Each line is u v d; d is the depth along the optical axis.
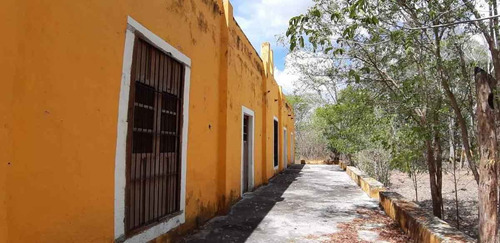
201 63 6.09
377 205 8.60
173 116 5.06
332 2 5.06
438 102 6.81
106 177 3.39
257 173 11.88
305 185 12.70
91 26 3.17
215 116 7.07
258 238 5.51
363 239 5.56
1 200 2.26
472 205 11.62
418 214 5.71
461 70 6.73
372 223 6.68
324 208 8.15
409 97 6.85
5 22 2.29
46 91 2.66
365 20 4.18
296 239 5.49
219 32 7.30
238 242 5.27
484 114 3.92
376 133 9.16
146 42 4.22
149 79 4.34
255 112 11.43
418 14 5.39
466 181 16.17
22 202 2.46
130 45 3.79
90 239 3.15
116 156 3.55
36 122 2.58
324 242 5.36
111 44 3.47
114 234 3.51
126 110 3.71
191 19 5.59
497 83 4.44
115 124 3.53
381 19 5.19
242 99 9.27
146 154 4.30
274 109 16.11
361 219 7.01
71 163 2.93
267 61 13.59
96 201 3.24
